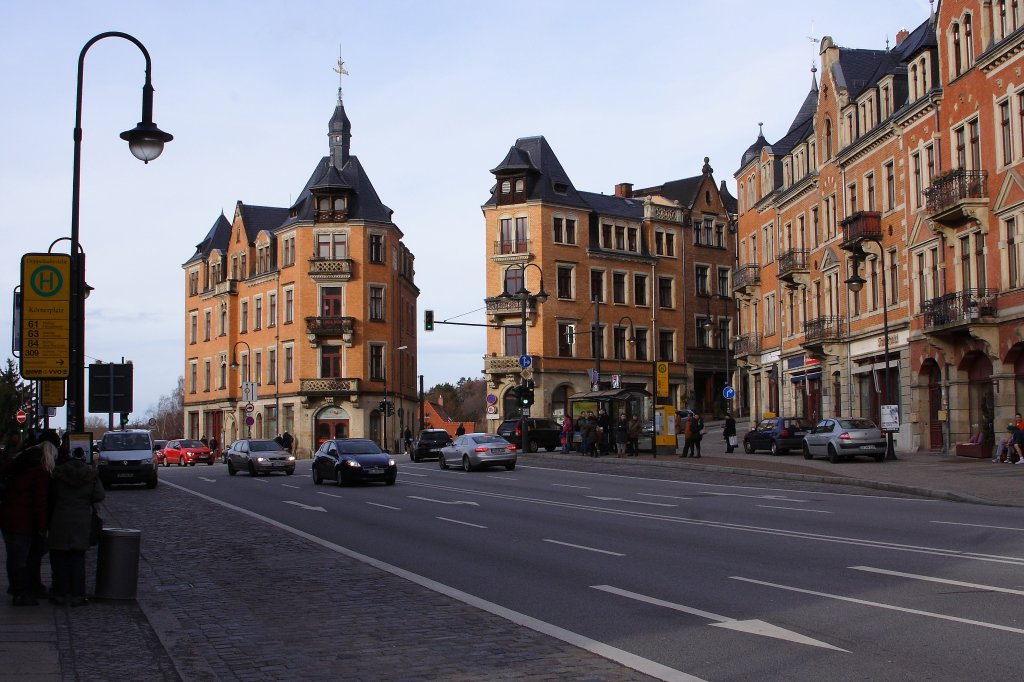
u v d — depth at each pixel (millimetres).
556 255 76688
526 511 23203
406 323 91250
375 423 81062
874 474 30531
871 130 44219
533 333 75188
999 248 34625
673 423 46906
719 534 17328
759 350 60656
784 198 55688
